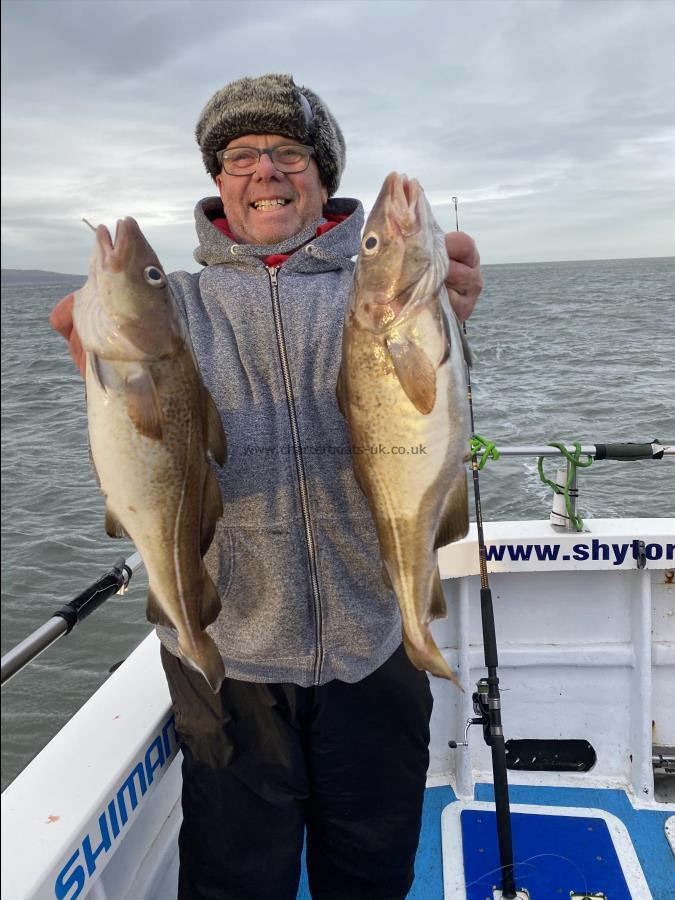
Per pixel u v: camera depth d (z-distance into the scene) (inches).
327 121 80.8
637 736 111.0
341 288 73.7
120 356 62.9
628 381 437.4
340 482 69.7
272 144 75.7
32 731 194.5
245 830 72.0
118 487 64.0
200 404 66.1
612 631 114.0
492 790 112.0
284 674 69.6
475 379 503.2
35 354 852.0
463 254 69.8
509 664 113.7
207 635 64.8
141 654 92.1
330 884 77.0
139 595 254.5
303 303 70.9
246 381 69.9
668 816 105.9
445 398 65.2
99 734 75.9
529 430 357.1
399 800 74.9
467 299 71.3
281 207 77.0
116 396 63.1
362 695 71.9
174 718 81.8
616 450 106.8
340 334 70.9
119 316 62.9
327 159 81.4
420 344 64.1
